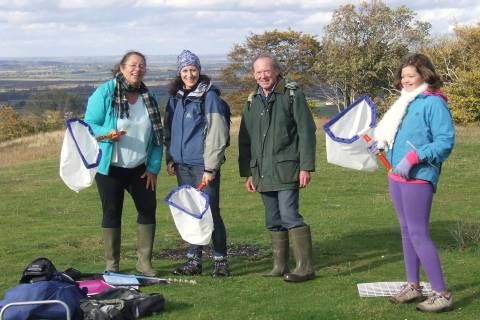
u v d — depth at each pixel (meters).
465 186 13.33
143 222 6.64
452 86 33.59
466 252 7.38
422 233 5.03
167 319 5.10
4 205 12.83
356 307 5.26
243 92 64.00
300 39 62.72
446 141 4.75
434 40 40.28
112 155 6.26
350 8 50.94
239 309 5.34
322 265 6.97
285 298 5.64
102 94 6.25
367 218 10.17
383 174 15.09
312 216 10.52
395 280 6.20
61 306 4.54
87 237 9.31
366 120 5.71
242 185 14.30
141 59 6.26
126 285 5.95
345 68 49.88
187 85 6.34
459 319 4.90
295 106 6.02
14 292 4.65
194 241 5.87
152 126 6.37
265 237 8.95
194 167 6.31
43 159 21.52
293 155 6.12
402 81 5.04
